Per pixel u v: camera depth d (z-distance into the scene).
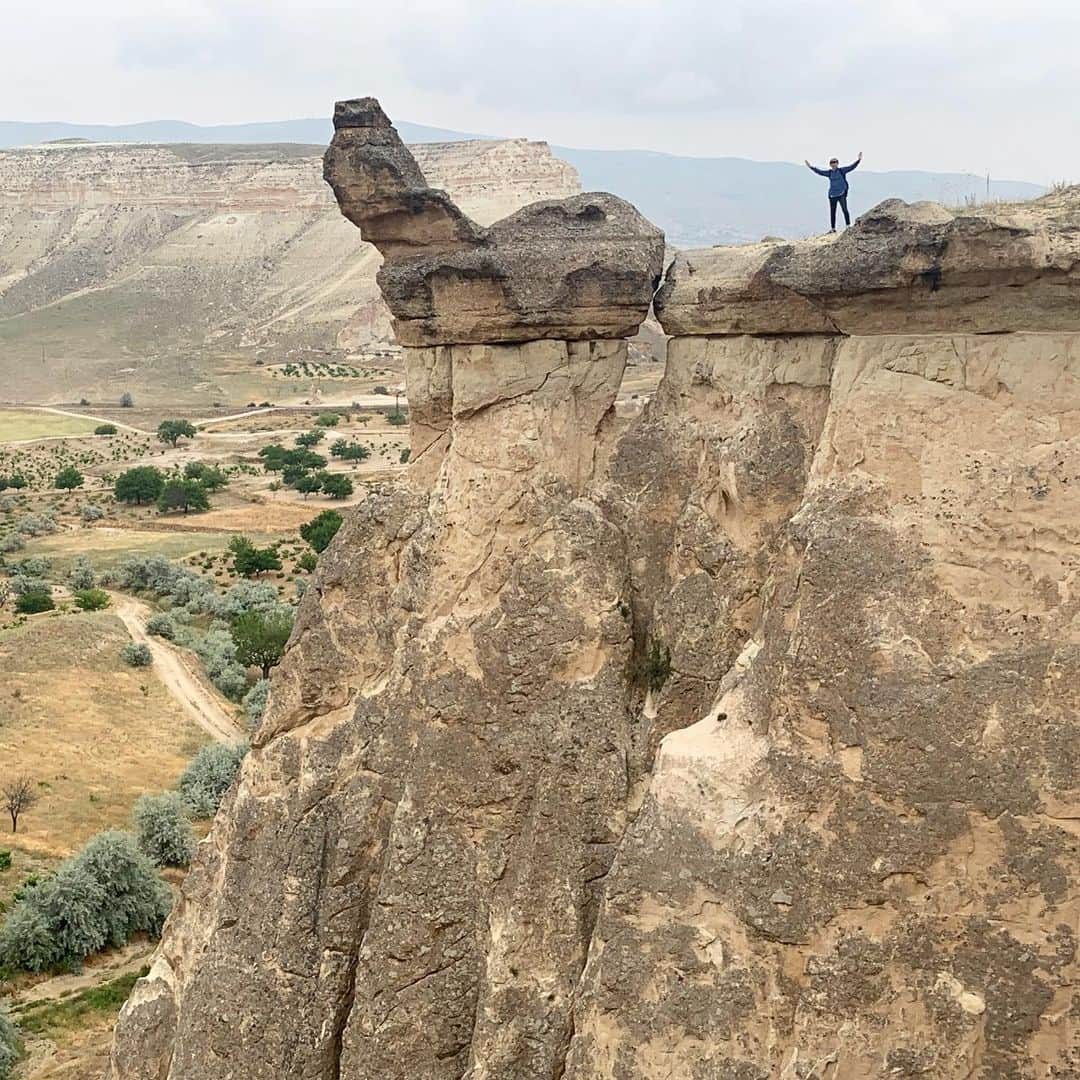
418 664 13.81
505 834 12.91
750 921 9.89
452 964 12.89
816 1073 9.46
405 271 14.20
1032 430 9.98
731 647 12.42
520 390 14.04
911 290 10.13
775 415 12.69
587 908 12.16
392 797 14.02
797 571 10.58
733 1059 9.84
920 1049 9.35
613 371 14.39
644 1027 10.16
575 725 12.50
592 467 14.40
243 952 14.46
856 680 9.84
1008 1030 9.27
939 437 10.21
